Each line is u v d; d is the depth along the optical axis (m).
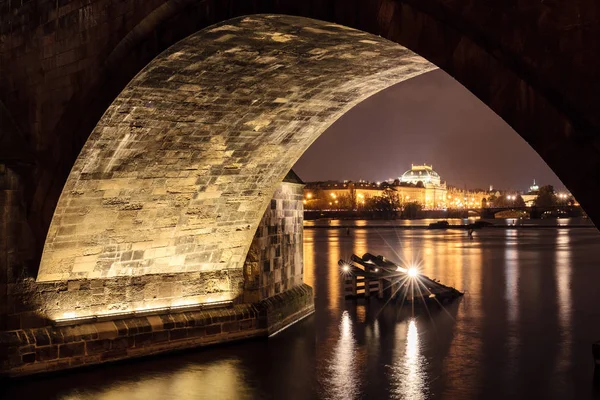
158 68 16.38
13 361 19.22
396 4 11.27
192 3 14.93
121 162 18.89
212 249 22.75
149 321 21.44
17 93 19.78
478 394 17.58
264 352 21.88
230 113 19.02
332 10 12.47
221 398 17.58
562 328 25.16
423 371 19.66
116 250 20.80
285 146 21.72
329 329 25.02
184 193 20.88
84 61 17.61
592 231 110.75
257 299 23.69
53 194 18.84
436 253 61.12
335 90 19.28
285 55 16.47
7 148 19.02
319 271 44.53
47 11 18.64
